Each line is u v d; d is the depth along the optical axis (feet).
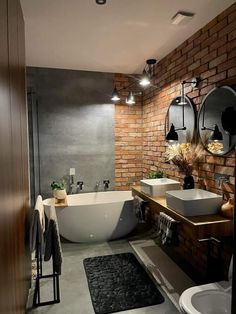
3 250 4.00
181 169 9.13
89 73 13.43
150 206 9.25
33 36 8.96
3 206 4.08
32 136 12.78
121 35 9.00
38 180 12.97
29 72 12.60
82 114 13.46
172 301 7.11
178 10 7.36
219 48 7.68
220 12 7.52
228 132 7.27
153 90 12.71
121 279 8.20
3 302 3.92
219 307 5.38
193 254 9.09
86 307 6.93
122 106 14.06
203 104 8.45
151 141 13.17
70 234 10.94
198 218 6.86
